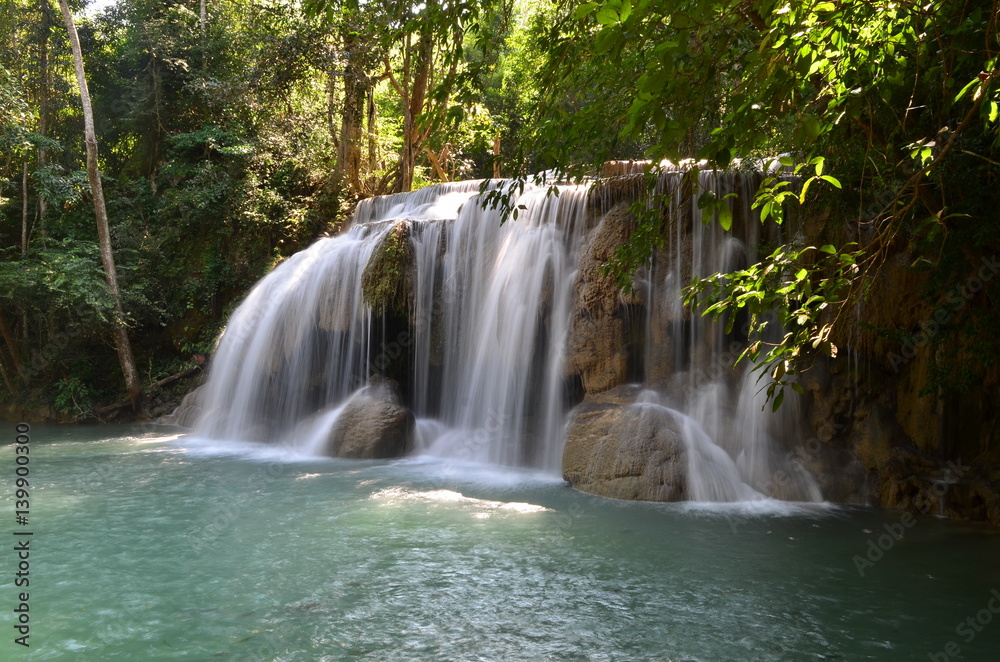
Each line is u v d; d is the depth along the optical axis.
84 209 26.23
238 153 24.06
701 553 8.18
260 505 10.38
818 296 5.16
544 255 13.78
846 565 7.79
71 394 21.28
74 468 13.32
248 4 28.48
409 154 24.94
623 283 8.07
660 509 10.20
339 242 17.78
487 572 7.51
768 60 4.42
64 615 6.41
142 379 22.33
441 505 10.36
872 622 6.27
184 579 7.32
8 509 10.23
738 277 5.21
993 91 5.25
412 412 15.55
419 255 15.77
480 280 14.95
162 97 28.11
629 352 12.59
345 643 5.80
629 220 12.60
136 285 22.42
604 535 8.87
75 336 22.66
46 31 28.48
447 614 6.40
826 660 5.54
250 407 17.28
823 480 10.93
